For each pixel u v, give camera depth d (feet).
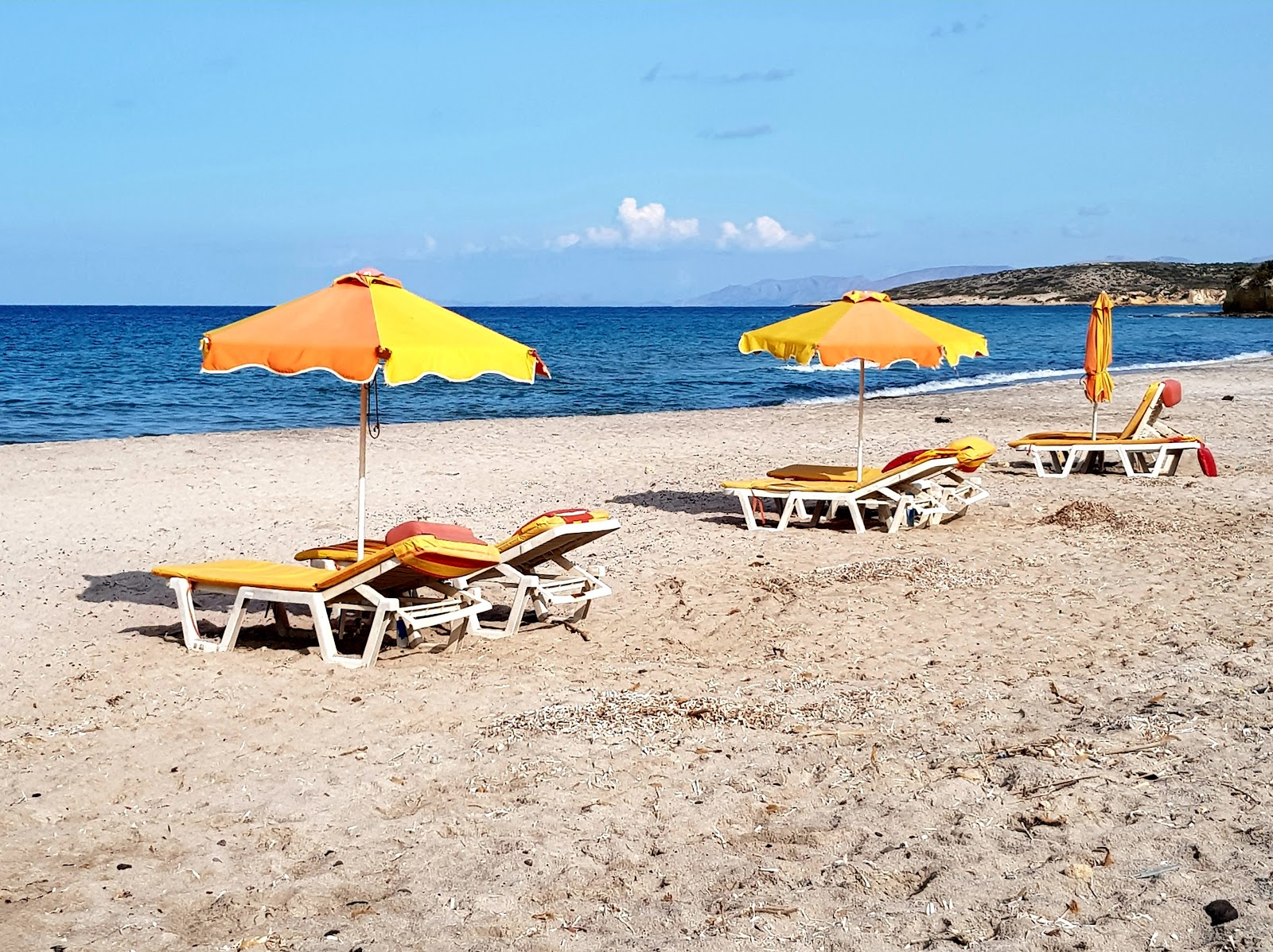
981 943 11.61
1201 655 21.62
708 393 106.73
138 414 85.87
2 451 54.13
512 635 24.66
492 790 15.96
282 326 21.39
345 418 85.10
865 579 28.45
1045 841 13.89
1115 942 11.54
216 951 11.86
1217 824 14.11
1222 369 116.57
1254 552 30.86
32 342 211.41
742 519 38.06
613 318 536.42
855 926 12.08
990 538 33.63
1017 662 21.77
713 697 19.83
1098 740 17.11
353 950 11.85
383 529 36.73
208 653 23.16
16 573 31.04
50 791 16.07
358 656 23.08
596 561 31.55
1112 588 27.37
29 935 12.07
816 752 16.99
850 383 115.65
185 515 39.32
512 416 87.10
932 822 14.58
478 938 12.09
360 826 14.92
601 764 16.74
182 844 14.47
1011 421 69.62
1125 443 45.78
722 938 11.89
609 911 12.57
